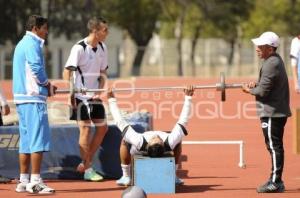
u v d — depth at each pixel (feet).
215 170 95.20
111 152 87.35
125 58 448.24
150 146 76.95
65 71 84.33
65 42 388.78
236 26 467.93
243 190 80.23
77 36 386.93
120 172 87.30
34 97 77.36
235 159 104.53
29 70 77.20
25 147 79.25
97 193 78.64
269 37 76.33
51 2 377.30
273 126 76.79
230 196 76.59
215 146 117.91
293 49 109.09
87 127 84.89
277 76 75.92
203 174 91.97
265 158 105.50
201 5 445.37
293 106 179.83
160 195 76.95
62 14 377.71
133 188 68.80
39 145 77.41
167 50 448.65
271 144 77.46
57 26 376.89
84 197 76.33
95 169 87.71
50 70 377.71
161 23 538.88
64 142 87.92
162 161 77.36
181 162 101.86
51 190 78.28
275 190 78.02
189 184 84.48
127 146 81.41
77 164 87.76
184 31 527.81
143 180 77.36
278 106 76.48
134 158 77.25
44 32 78.07
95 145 85.40
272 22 476.54
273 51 76.95
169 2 447.01
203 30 498.28
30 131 77.61
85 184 84.69
